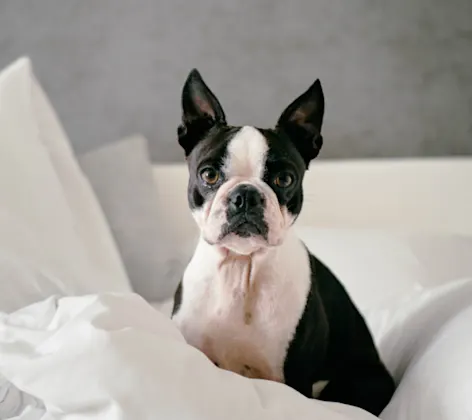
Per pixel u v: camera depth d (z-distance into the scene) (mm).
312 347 1037
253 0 2105
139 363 729
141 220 1808
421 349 1036
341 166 1984
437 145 2098
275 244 963
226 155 986
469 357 866
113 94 2180
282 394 807
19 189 1359
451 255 1512
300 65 2109
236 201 940
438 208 1947
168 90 2162
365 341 1161
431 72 2072
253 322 1021
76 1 2162
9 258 1229
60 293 1276
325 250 1575
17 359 770
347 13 2076
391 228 1815
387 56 2078
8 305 1184
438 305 1138
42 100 1648
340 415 810
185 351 780
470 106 2074
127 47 2162
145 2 2141
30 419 835
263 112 2139
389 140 2107
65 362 734
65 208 1454
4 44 2180
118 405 704
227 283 1021
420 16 2055
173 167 2043
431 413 842
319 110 1073
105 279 1463
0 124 1422
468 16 2037
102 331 747
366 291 1415
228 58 2133
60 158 1604
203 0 2123
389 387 1108
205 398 731
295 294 1018
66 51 2178
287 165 986
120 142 1942
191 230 1997
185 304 1063
